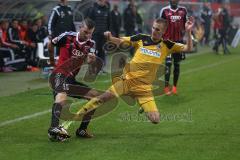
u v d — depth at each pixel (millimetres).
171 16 27344
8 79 34094
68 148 17484
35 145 17828
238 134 19594
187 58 48875
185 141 18531
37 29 39719
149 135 19453
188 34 18828
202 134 19594
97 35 35406
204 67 41562
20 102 25891
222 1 75000
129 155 16672
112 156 16547
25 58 38594
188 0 69312
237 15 85500
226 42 56125
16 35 38750
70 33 18672
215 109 24297
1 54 37781
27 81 33156
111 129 20422
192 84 32344
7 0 39719
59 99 18328
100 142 18312
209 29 62062
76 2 43219
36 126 20812
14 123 21344
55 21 31688
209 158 16406
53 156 16547
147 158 16359
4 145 17859
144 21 61312
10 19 41188
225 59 48344
